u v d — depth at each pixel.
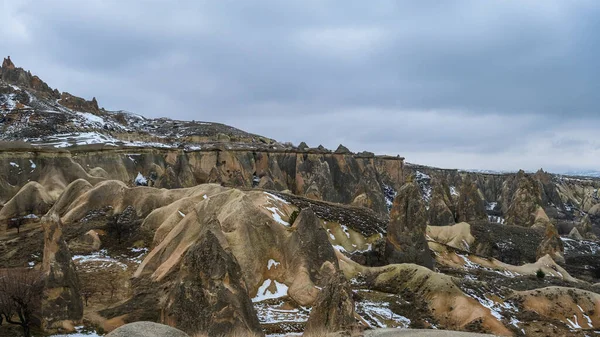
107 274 51.84
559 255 88.56
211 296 33.91
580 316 49.03
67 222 66.69
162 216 64.06
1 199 80.25
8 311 33.28
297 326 39.62
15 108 143.50
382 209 112.25
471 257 77.12
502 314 46.56
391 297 50.22
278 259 51.59
